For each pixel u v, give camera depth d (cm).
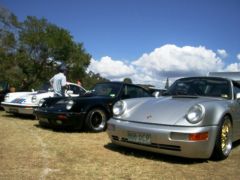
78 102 653
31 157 423
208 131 399
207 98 481
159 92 554
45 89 1011
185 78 572
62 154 446
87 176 349
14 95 953
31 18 2248
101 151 474
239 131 506
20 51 2203
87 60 2553
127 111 467
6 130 656
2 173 350
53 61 2356
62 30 2356
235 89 525
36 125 758
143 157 442
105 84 774
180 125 397
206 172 382
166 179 349
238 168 404
